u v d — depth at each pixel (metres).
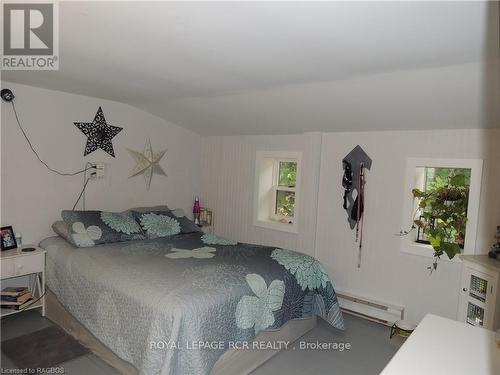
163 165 4.49
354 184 3.64
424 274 3.23
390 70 2.32
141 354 2.04
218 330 2.14
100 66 2.62
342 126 3.51
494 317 2.41
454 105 2.61
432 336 1.33
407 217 3.31
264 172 4.39
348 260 3.71
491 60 2.02
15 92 3.21
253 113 3.67
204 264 2.70
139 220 3.71
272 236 4.28
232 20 1.71
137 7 1.63
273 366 2.61
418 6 1.47
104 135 3.86
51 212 3.51
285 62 2.29
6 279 3.20
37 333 2.89
